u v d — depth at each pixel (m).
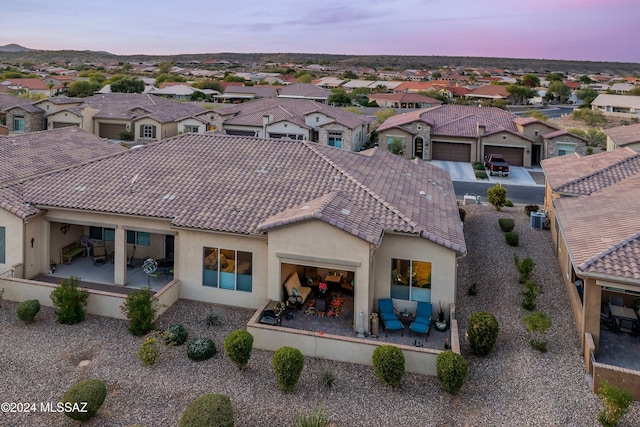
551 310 21.03
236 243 20.73
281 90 109.19
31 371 16.12
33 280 22.84
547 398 14.86
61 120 67.56
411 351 16.42
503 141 57.19
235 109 70.38
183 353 17.52
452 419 14.16
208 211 21.55
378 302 20.28
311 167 25.36
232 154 27.36
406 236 19.84
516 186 47.88
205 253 21.33
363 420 14.11
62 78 148.62
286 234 19.34
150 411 14.35
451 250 19.50
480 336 17.28
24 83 108.81
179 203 22.27
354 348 16.98
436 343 18.42
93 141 37.38
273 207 21.66
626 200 23.19
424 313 19.67
